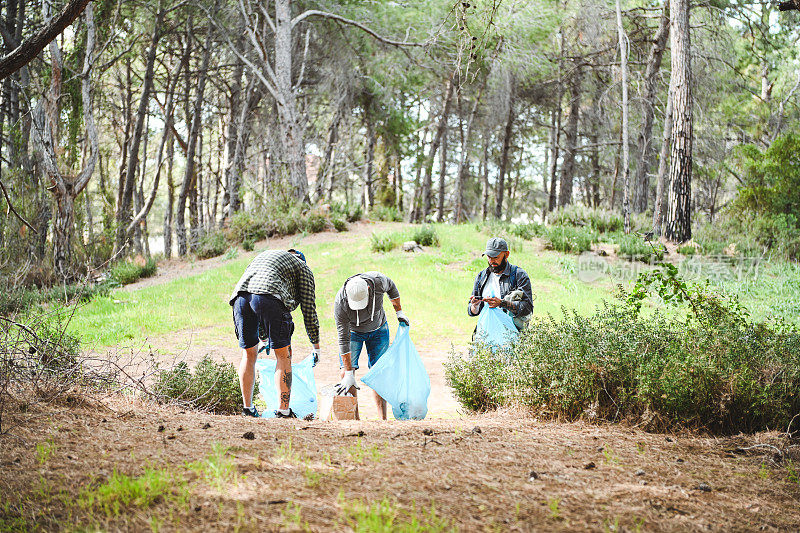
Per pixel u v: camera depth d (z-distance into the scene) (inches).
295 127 936.9
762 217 770.2
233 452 124.4
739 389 161.6
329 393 217.6
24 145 779.4
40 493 101.0
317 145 1350.9
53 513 94.5
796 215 785.6
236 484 104.7
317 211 890.7
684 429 161.2
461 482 111.3
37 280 625.3
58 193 666.8
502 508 99.7
